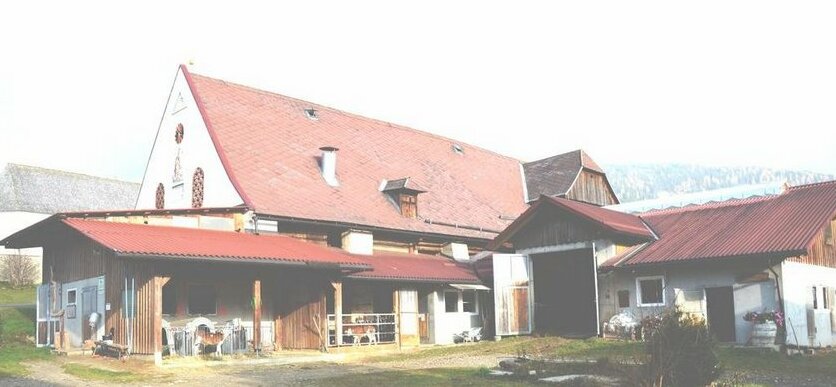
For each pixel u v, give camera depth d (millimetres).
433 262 33219
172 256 20234
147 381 17375
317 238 29703
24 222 57562
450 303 32438
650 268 26547
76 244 25516
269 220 27484
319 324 25188
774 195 28938
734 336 25281
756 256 23500
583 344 25141
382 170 36531
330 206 30547
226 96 33125
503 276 30094
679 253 25938
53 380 17516
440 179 39875
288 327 26547
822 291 26094
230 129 31125
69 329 25234
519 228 30531
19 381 17344
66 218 22688
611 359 19672
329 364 21938
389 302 29984
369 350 26297
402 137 41688
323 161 32781
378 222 31750
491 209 40469
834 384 17484
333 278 25703
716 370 13961
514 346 26297
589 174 45250
